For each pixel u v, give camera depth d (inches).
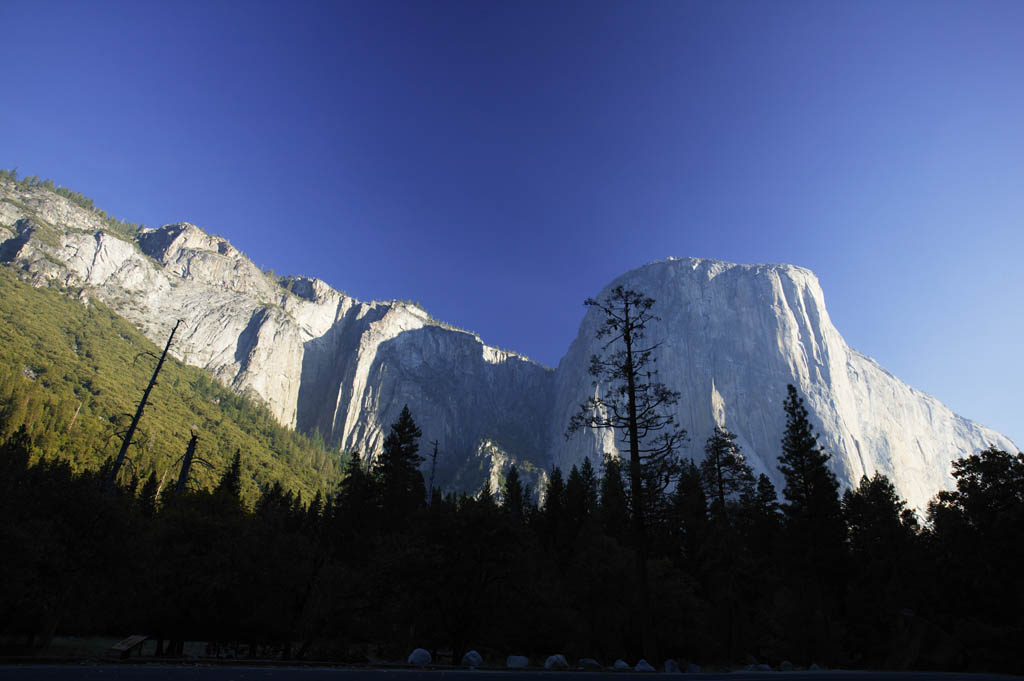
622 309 990.4
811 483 1697.8
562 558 1620.3
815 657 1378.0
